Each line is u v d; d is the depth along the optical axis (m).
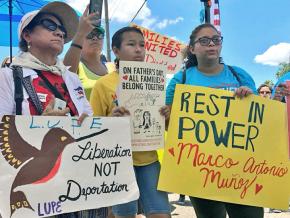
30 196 0.97
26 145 0.97
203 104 1.36
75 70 1.48
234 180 1.34
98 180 1.08
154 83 1.34
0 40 2.45
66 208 1.02
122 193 1.11
